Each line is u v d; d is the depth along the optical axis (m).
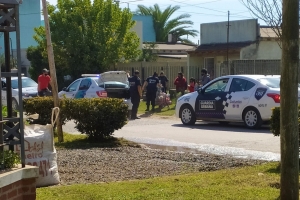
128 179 8.52
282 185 6.34
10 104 6.20
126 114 13.52
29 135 7.77
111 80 21.44
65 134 14.74
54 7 35.09
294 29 5.99
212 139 14.02
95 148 12.23
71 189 7.48
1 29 5.71
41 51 37.62
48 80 21.36
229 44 31.56
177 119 20.19
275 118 9.45
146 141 13.88
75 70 34.72
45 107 13.98
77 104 13.20
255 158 10.71
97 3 35.12
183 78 25.80
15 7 5.74
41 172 7.83
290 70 6.06
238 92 16.34
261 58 30.39
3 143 5.71
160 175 8.85
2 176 5.41
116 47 34.81
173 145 13.05
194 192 7.16
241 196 6.92
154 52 44.25
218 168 9.50
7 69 5.99
